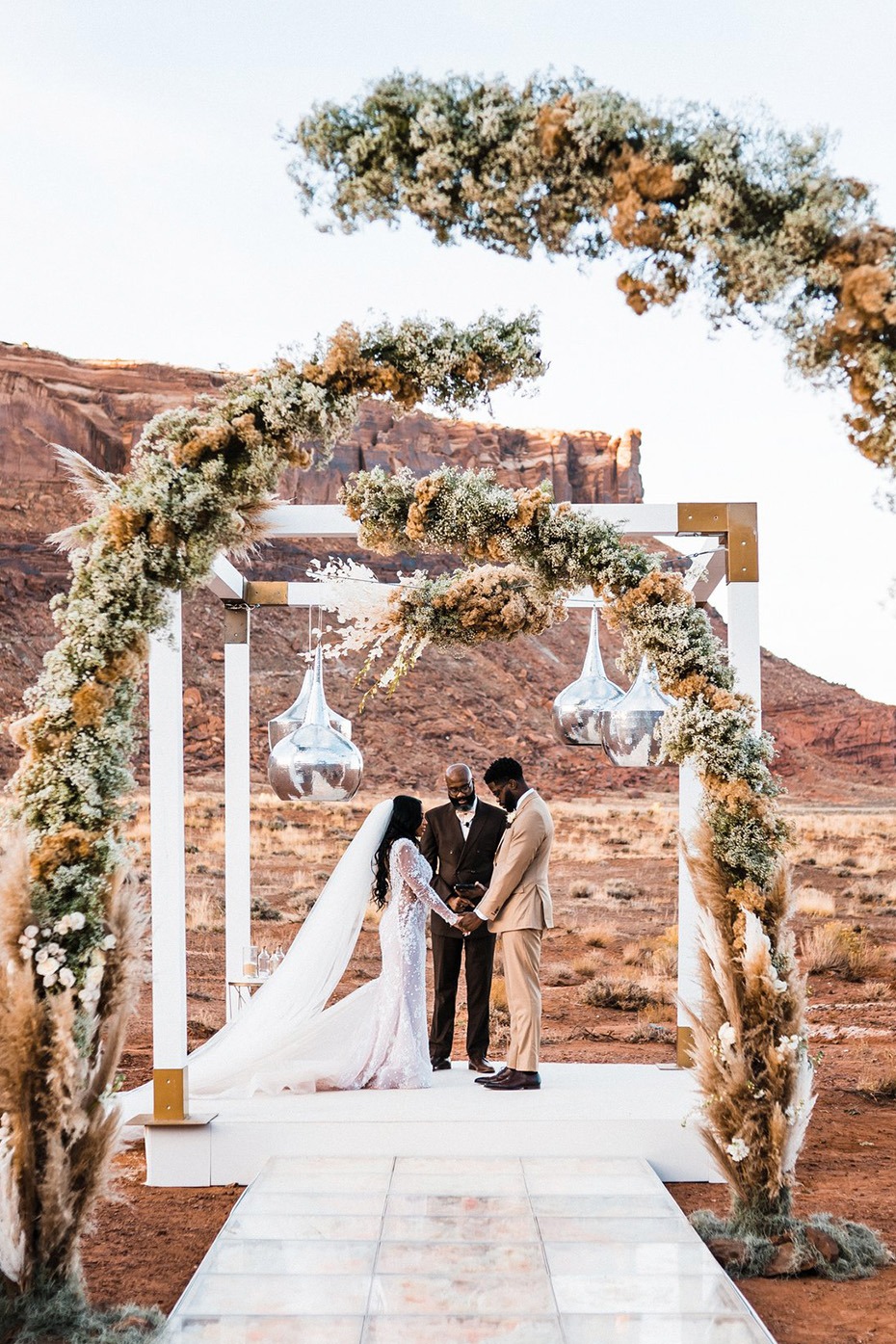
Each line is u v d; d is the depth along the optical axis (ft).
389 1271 14.52
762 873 16.47
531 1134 19.79
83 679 14.38
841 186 11.76
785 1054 16.33
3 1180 13.11
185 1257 16.58
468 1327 12.89
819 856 114.01
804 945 59.93
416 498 17.24
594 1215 16.62
